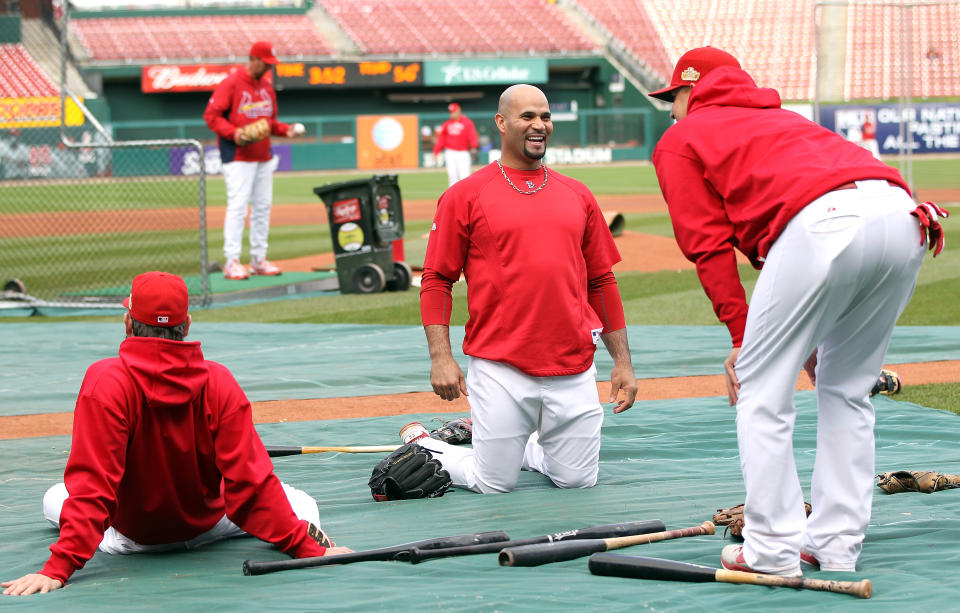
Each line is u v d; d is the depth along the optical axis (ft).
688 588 10.39
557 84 142.51
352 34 145.89
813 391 22.12
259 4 150.41
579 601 10.00
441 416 20.89
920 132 116.67
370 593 10.32
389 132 132.46
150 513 11.81
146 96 134.51
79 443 11.00
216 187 102.53
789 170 10.32
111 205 84.12
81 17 143.33
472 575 11.07
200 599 10.28
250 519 11.60
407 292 39.99
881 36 134.72
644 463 16.75
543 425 15.02
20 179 94.27
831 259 9.87
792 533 10.39
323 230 66.33
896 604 9.68
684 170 11.06
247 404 11.61
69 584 11.07
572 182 15.24
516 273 14.46
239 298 39.17
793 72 138.82
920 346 26.78
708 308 34.14
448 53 140.97
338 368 26.13
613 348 15.56
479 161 135.23
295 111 138.00
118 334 32.17
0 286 43.14
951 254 44.88
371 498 15.03
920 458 16.35
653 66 144.46
